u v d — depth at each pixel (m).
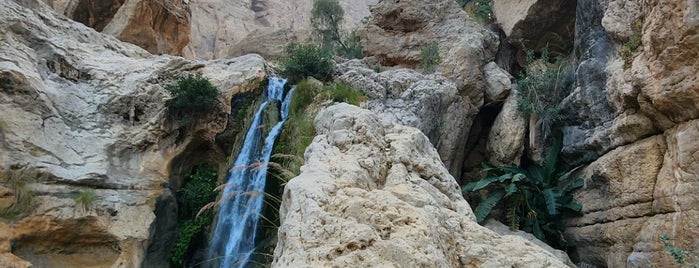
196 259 9.47
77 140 8.73
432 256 2.92
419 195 3.63
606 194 9.25
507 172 10.87
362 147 4.30
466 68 12.39
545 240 10.27
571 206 10.05
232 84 10.77
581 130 10.41
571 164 10.66
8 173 7.43
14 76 7.98
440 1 14.09
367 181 3.88
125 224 8.48
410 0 14.05
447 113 11.38
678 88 7.12
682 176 7.23
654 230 7.61
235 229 9.16
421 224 3.16
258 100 10.96
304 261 2.89
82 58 10.22
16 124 7.81
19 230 7.38
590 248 9.65
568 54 13.94
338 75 12.02
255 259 8.23
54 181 7.95
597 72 9.88
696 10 6.70
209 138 10.45
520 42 14.17
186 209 9.91
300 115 10.03
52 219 7.71
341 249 2.92
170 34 17.14
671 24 7.10
